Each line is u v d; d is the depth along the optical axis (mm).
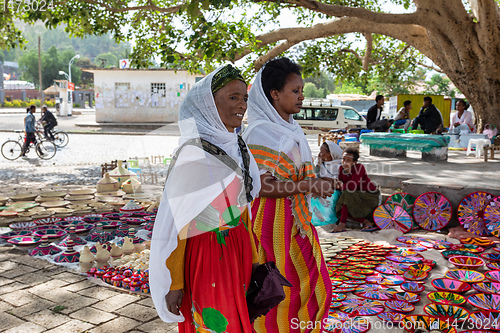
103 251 3934
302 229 2318
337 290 3307
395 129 10586
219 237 1801
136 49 11352
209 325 1759
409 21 9414
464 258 3889
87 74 45156
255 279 1958
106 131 21047
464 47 10266
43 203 6238
